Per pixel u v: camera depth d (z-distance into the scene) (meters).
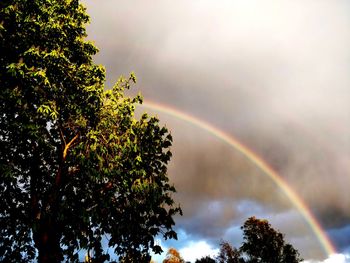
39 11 13.41
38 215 15.48
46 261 14.56
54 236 15.06
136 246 18.05
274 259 51.00
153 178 17.42
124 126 17.03
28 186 16.97
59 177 15.71
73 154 15.19
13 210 15.09
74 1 16.42
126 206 17.12
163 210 18.09
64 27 15.52
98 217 15.65
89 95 15.37
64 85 15.35
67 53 16.00
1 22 12.84
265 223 53.66
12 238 16.75
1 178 13.27
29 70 12.84
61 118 16.61
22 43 13.27
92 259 17.06
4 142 13.64
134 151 16.34
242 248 52.72
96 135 15.84
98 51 17.66
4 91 12.23
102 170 15.07
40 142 14.08
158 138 18.19
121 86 17.69
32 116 13.38
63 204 14.21
